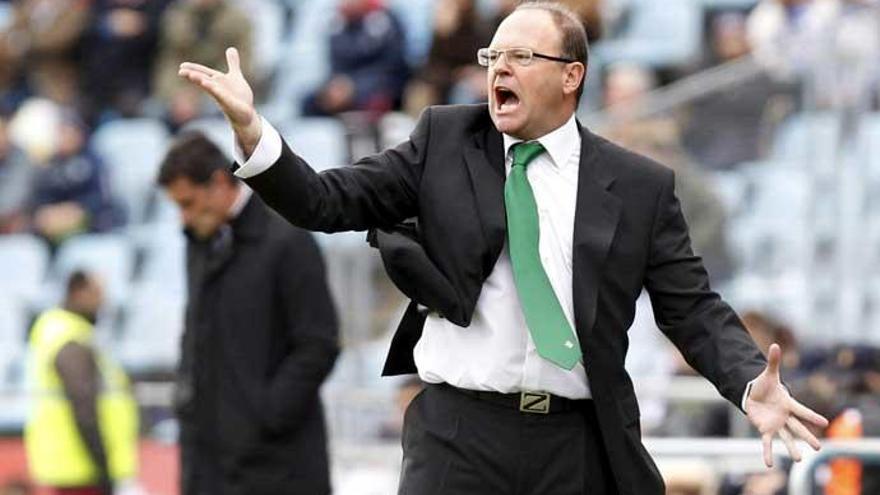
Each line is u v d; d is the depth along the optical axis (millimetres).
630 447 17797
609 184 17891
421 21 51688
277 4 54531
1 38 55531
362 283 36688
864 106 35688
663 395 32188
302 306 25297
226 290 25406
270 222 25438
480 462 17641
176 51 52156
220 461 25484
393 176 17641
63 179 50719
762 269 35844
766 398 17125
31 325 49188
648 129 36906
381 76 48656
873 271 35188
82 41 54656
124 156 51688
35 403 34281
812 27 37875
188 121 51719
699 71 44500
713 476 28656
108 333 46969
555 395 17656
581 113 43688
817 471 25359
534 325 17312
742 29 44469
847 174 35625
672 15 46875
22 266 49938
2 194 51156
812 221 35750
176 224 49688
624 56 46094
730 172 36438
